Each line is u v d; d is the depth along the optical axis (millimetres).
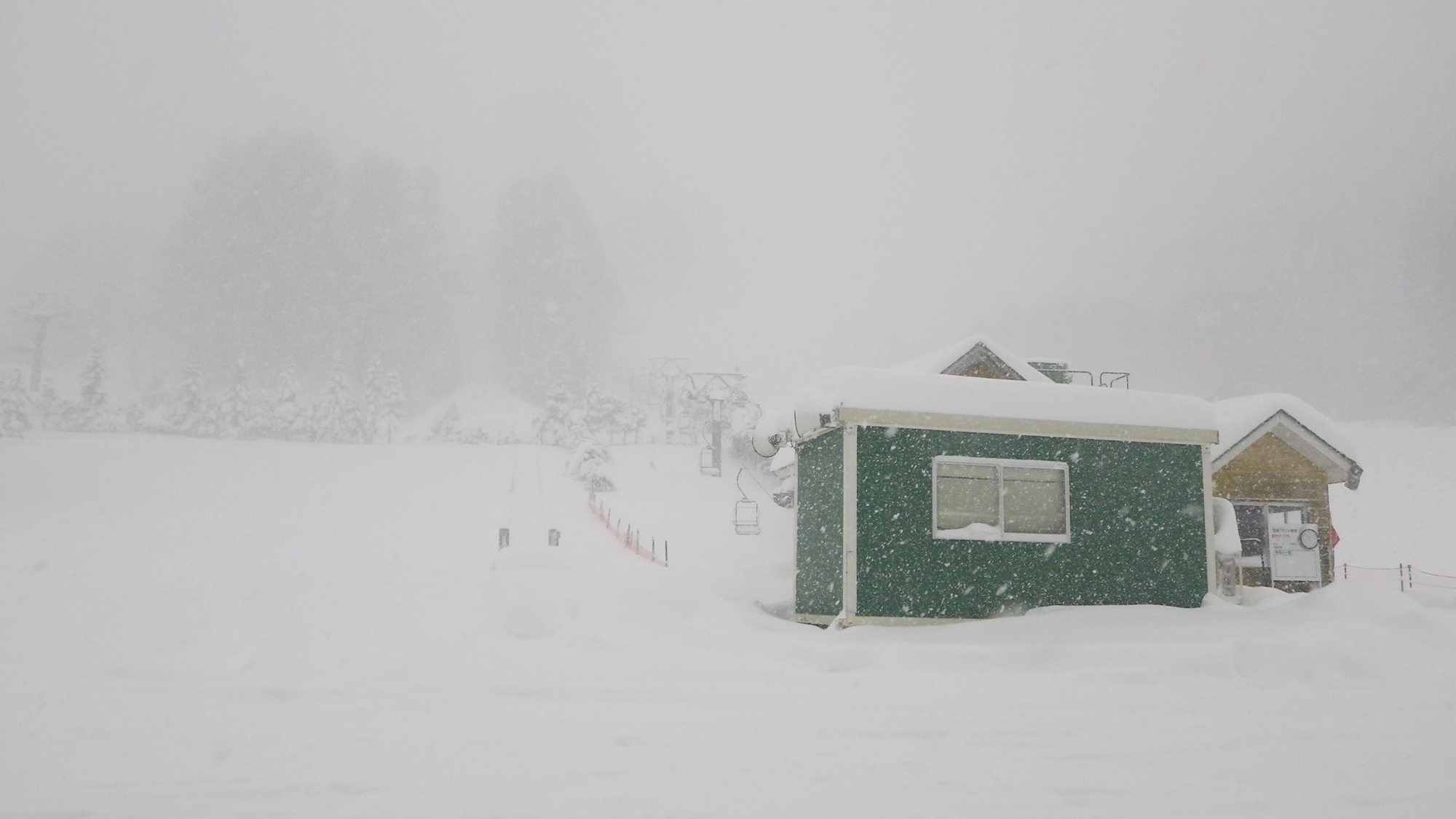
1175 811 3889
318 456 50875
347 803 3980
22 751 4973
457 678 7375
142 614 12812
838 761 4762
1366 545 30703
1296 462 18625
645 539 28938
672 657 8469
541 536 28797
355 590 16172
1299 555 16516
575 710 6203
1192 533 13469
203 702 6434
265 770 4559
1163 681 7441
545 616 10875
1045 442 13023
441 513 33344
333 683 7156
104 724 5676
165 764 4684
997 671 8039
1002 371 19141
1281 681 7484
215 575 19578
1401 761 4828
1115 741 5277
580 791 4184
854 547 11992
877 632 10797
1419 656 8320
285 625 10500
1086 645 8844
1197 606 13258
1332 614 9930
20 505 33094
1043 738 5352
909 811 3865
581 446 44062
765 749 5047
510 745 5137
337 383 67062
